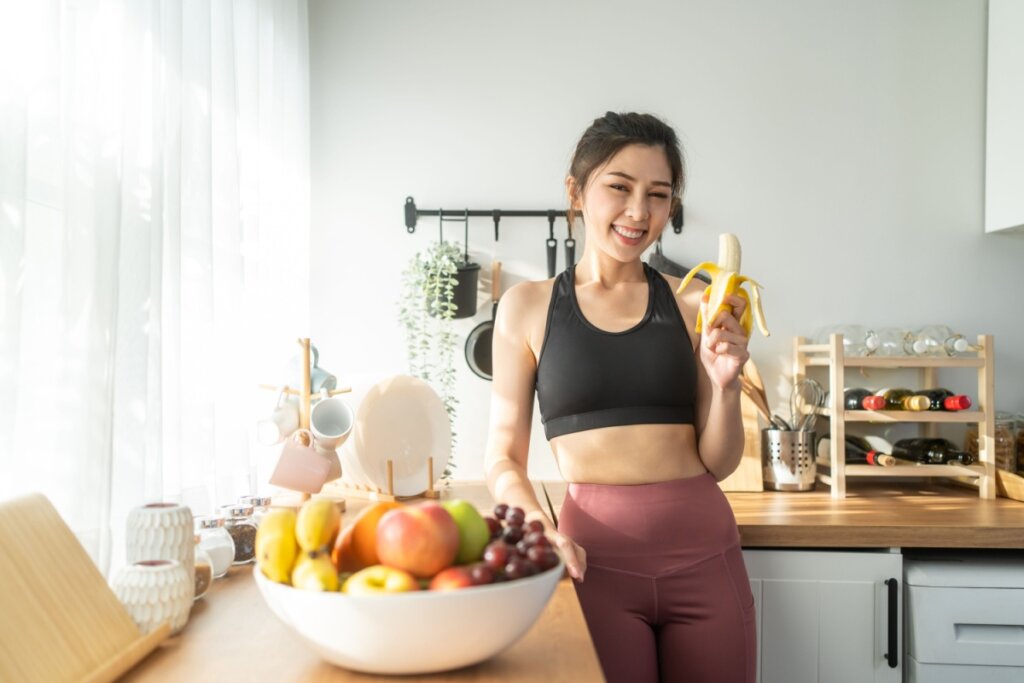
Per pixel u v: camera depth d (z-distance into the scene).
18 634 0.75
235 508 1.33
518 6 2.60
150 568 0.94
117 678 0.81
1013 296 2.55
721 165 2.57
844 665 1.90
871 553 1.91
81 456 1.25
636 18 2.59
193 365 1.65
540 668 0.84
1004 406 2.55
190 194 1.64
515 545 0.90
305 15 2.47
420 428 2.15
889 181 2.57
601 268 1.51
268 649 0.90
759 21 2.59
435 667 0.80
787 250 2.56
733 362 1.26
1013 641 1.88
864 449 2.46
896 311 2.56
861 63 2.58
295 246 2.38
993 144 2.50
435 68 2.60
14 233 1.10
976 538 1.90
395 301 2.57
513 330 1.54
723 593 1.40
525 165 2.59
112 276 1.31
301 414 1.93
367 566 0.84
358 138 2.59
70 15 1.25
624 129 1.44
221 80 1.82
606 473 1.44
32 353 1.21
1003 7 2.46
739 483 2.38
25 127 1.12
